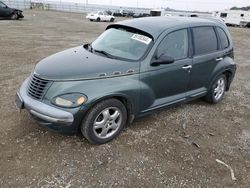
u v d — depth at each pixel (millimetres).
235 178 3535
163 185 3307
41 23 24422
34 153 3705
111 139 4109
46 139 4027
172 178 3436
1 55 9453
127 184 3279
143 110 4418
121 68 4027
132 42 4547
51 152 3754
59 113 3539
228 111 5645
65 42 13633
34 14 40125
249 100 6363
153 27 4641
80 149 3865
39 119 3684
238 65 10266
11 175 3279
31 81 3969
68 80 3684
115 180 3328
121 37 4754
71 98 3594
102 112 3871
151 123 4785
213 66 5500
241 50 14391
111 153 3836
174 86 4793
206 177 3508
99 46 4773
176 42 4723
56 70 3848
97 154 3789
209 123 5012
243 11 42375
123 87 3941
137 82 4152
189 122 4969
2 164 3449
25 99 3844
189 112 5398
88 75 3766
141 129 4539
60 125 3580
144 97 4305
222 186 3371
